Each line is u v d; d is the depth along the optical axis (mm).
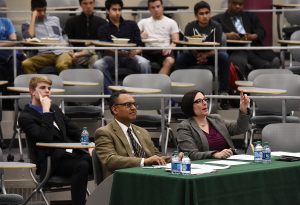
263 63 13117
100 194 6754
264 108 10648
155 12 13344
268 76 11148
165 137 10562
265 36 13695
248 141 10906
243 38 13398
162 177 6113
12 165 7426
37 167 8617
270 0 14914
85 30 13297
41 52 12445
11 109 12086
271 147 8711
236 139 11203
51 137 8578
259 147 7031
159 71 12859
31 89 8914
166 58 12711
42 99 8781
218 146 7922
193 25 12719
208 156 7508
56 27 13266
